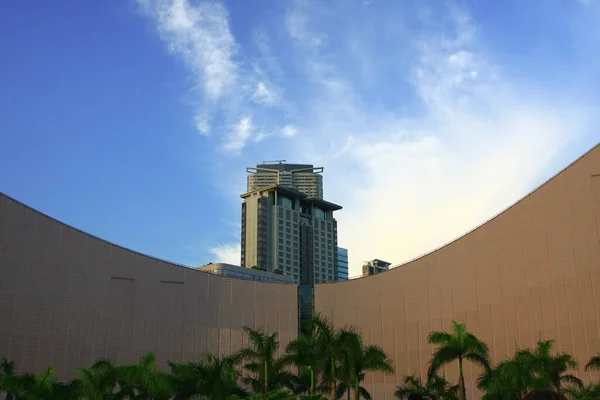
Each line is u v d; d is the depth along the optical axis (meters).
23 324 44.12
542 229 51.94
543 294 50.66
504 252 53.31
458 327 39.34
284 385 45.53
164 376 33.81
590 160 51.25
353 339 37.22
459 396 40.03
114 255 52.09
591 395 35.03
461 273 55.06
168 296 54.97
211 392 35.84
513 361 34.50
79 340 47.78
